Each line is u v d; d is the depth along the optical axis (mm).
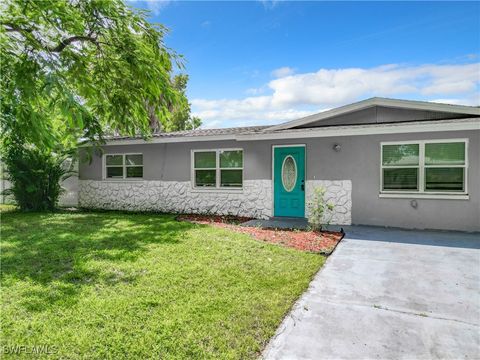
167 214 11203
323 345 2834
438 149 7902
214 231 7570
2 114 4879
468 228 7664
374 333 3045
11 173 11641
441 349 2768
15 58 5207
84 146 12375
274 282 4273
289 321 3273
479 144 7512
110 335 2906
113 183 12914
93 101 6949
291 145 9625
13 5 5465
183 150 11531
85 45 7426
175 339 2846
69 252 5711
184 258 5305
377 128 8031
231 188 10719
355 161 8766
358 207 8734
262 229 8047
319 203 8602
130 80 7152
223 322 3164
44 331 2971
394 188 8398
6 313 3332
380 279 4539
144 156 12289
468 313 3457
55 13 5543
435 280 4484
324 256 5680
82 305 3516
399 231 7887
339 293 4031
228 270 4707
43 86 4754
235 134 10133
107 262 5066
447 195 7812
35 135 4965
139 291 3920
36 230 7879
